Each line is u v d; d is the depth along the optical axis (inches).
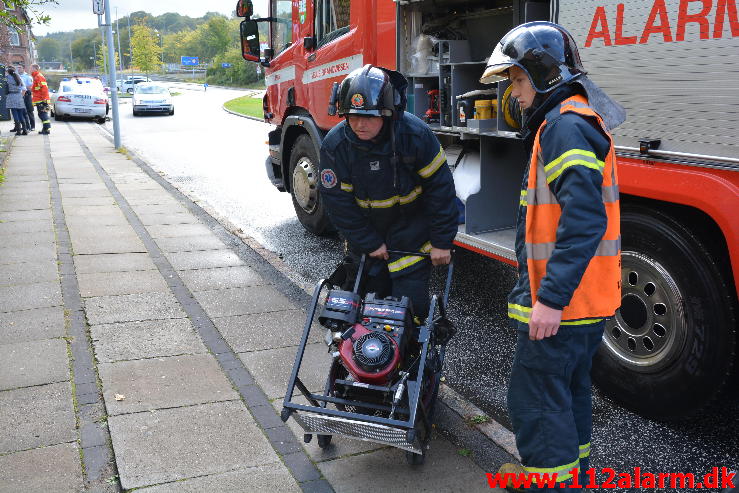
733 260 123.0
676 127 129.5
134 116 1083.3
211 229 297.4
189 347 172.2
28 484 115.3
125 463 121.3
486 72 103.8
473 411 144.3
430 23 225.6
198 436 130.9
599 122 95.9
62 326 182.9
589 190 91.4
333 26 255.3
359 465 123.3
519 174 208.2
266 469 121.1
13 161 510.0
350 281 141.0
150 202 354.6
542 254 100.3
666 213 137.6
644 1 132.3
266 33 328.5
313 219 291.0
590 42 144.1
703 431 141.7
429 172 126.8
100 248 262.1
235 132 789.9
